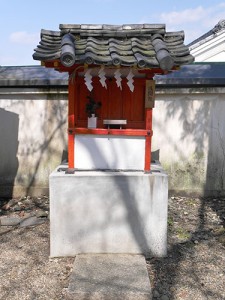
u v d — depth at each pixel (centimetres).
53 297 318
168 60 306
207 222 494
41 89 567
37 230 466
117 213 377
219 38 830
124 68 344
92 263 360
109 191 372
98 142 380
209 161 590
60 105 580
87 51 321
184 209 545
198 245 420
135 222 379
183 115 580
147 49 344
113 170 384
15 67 680
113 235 382
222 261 381
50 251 384
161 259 384
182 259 385
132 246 384
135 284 319
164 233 382
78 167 384
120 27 369
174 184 599
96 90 385
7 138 587
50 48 346
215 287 333
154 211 378
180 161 592
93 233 381
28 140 588
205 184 597
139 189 373
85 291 307
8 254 397
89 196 373
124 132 375
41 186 601
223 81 554
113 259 370
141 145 380
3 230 468
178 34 372
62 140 588
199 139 585
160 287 332
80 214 376
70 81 366
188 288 331
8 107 579
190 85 559
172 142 588
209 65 671
